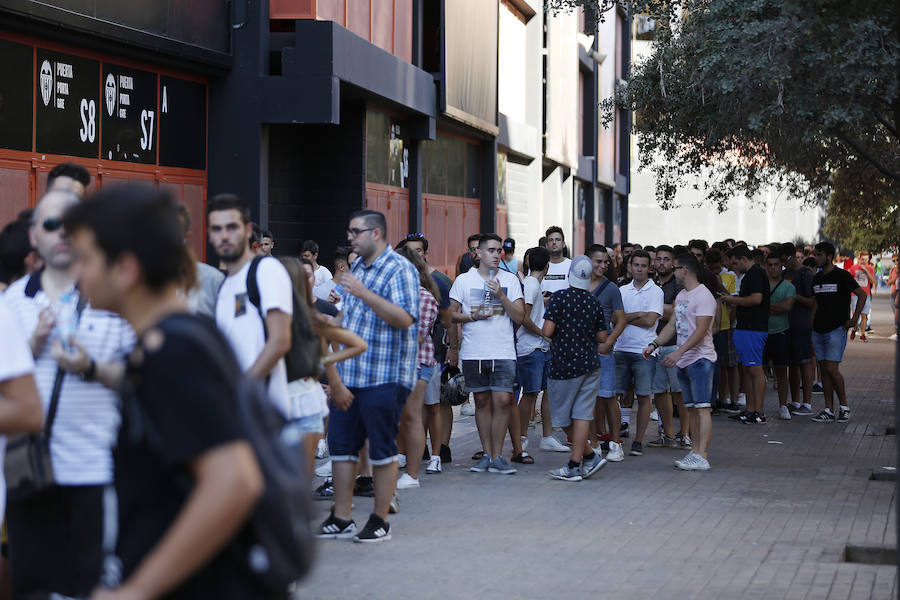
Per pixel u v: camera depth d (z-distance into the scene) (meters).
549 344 11.45
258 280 6.00
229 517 2.42
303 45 14.09
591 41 37.38
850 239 48.72
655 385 11.91
